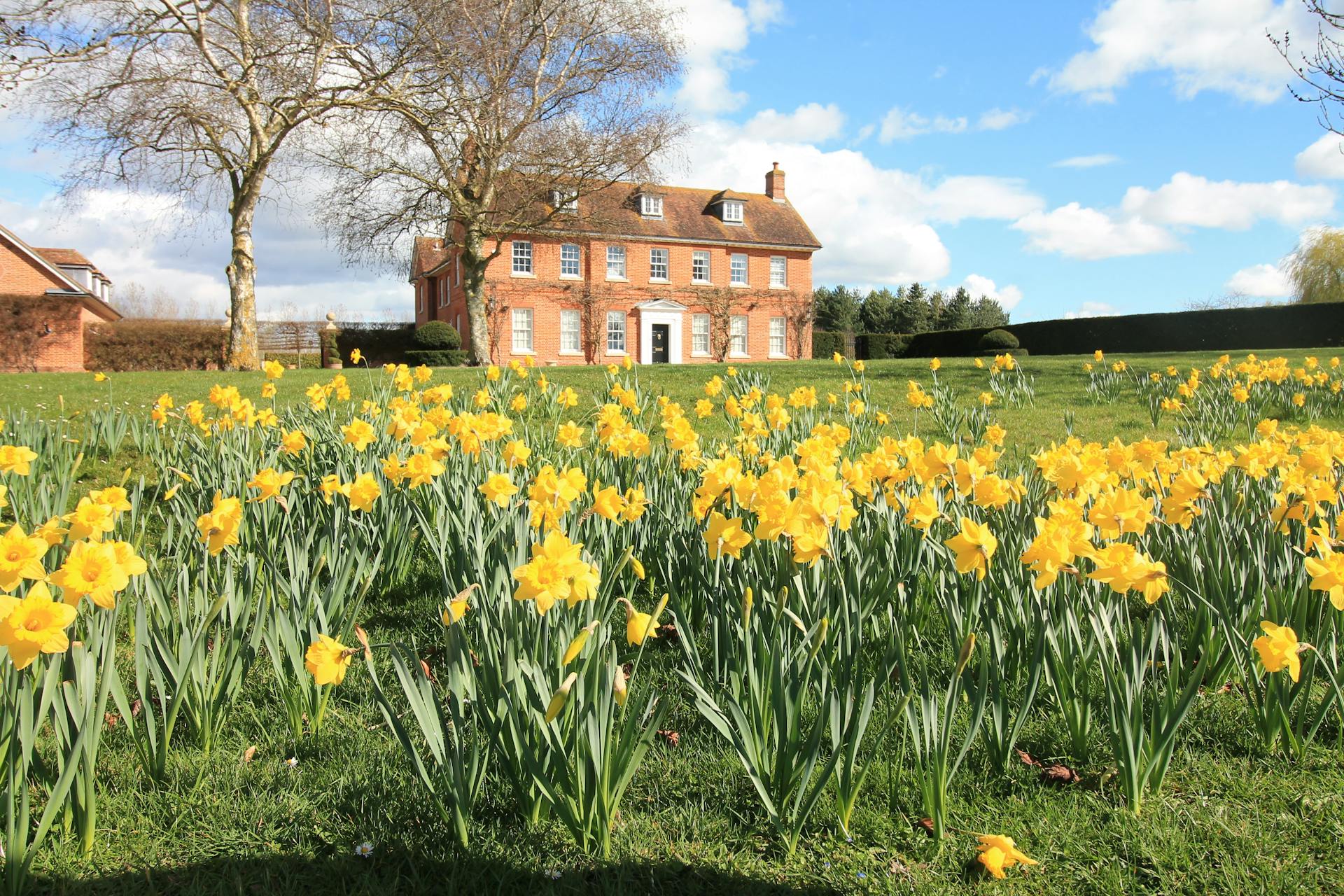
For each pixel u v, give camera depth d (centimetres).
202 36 1883
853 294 6738
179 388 1198
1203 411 945
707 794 257
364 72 2098
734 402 595
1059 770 267
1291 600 317
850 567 325
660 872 221
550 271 3412
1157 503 390
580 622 266
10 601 190
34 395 1106
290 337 3653
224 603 269
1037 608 285
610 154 2406
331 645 220
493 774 253
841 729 243
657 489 437
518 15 2238
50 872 218
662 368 1600
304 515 444
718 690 294
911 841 236
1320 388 1108
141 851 229
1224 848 228
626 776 228
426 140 2216
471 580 331
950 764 262
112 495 285
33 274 2988
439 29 2050
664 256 3597
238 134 1980
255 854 228
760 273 3772
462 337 3484
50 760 263
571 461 507
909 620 353
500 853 226
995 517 362
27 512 463
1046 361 1659
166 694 262
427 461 365
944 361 1705
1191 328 2830
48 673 221
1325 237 3853
